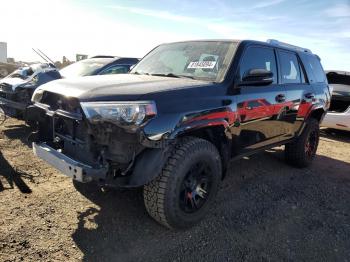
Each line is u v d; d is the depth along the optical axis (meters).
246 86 4.11
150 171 3.03
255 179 5.19
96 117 3.00
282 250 3.34
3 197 3.81
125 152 3.03
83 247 3.08
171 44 4.86
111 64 7.68
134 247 3.16
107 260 2.94
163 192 3.18
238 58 4.07
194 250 3.20
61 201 3.86
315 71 6.11
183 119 3.20
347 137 9.56
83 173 2.98
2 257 2.80
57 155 3.33
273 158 6.43
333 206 4.49
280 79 4.93
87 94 3.15
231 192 4.60
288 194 4.73
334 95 9.03
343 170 6.20
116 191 4.22
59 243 3.09
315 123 5.98
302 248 3.41
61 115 3.31
